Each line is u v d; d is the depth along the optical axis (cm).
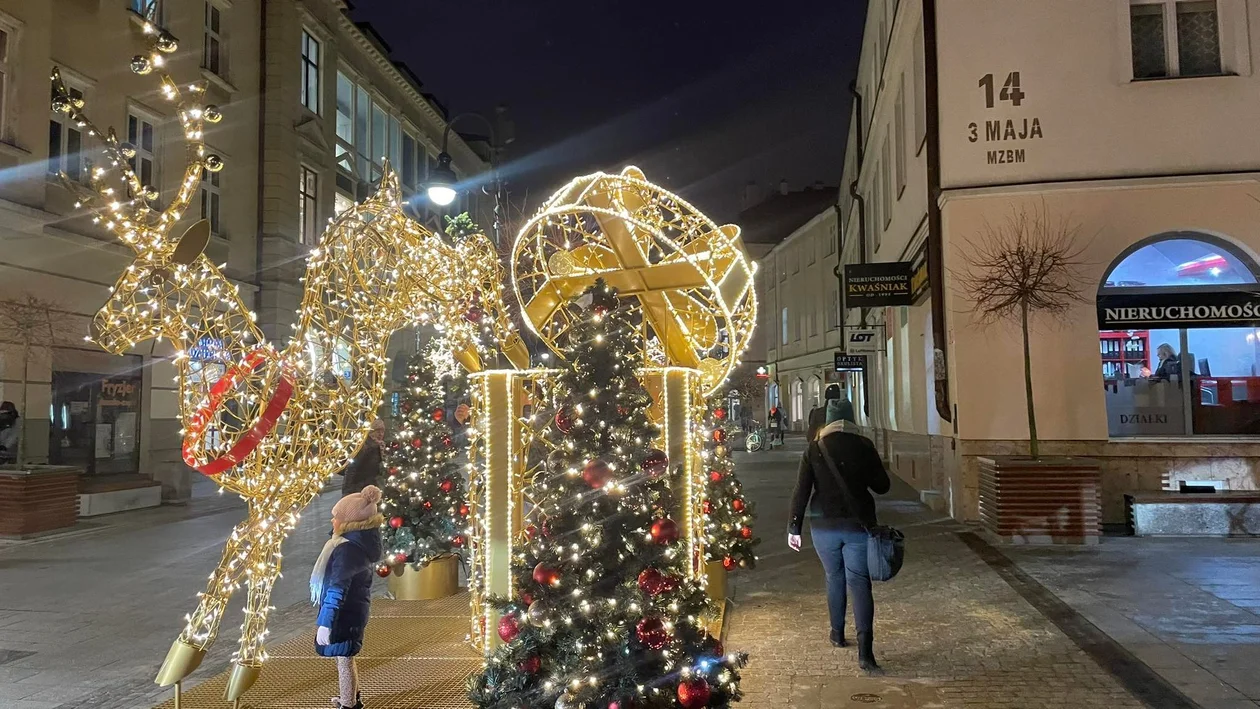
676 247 496
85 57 1642
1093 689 517
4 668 625
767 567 924
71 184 430
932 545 1009
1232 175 1107
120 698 555
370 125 3080
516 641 426
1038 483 1011
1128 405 1146
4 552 1147
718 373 655
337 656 487
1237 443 1098
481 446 621
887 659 584
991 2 1155
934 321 1195
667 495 473
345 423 562
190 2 1972
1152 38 1149
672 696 404
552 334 556
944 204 1170
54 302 1442
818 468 594
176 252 439
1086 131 1135
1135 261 1143
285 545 1176
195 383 481
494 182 1408
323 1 2636
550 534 436
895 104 1712
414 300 602
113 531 1346
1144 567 865
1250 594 743
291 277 2361
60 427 1553
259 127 2297
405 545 781
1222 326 1123
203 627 457
